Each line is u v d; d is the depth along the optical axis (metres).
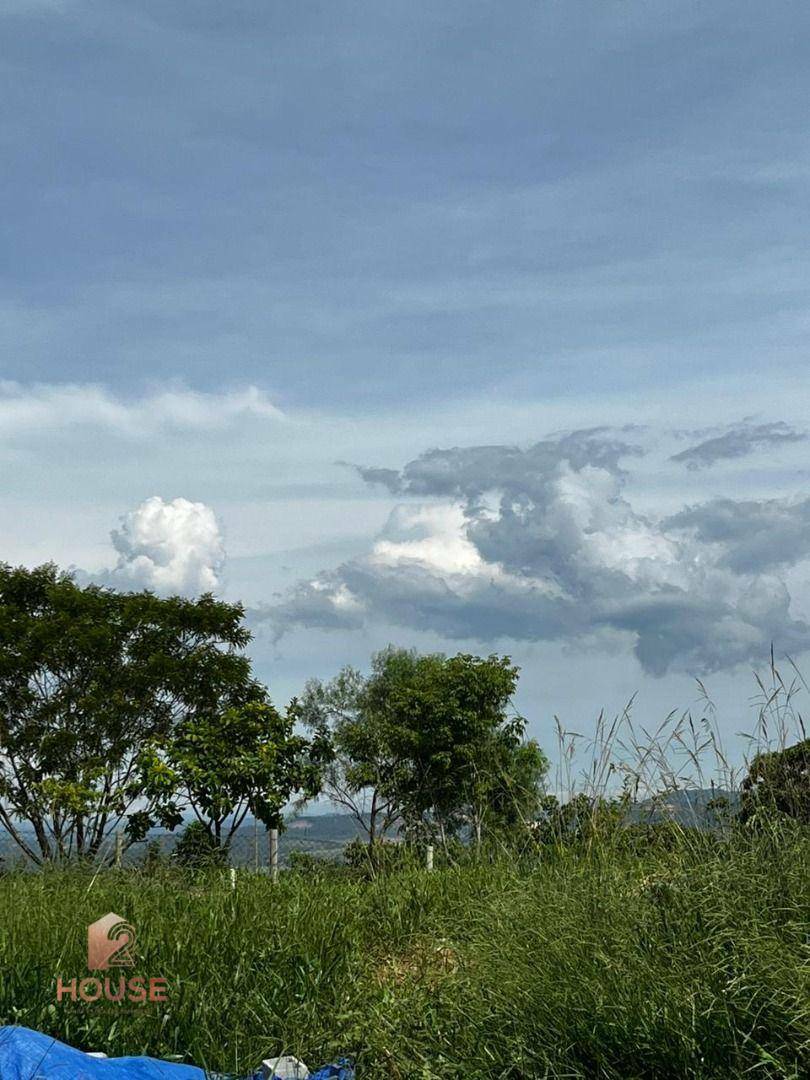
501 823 8.52
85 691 21.48
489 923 6.00
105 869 9.94
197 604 22.69
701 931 5.00
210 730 17.92
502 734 22.98
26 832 21.08
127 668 21.42
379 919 7.74
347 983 6.19
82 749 20.94
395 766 24.55
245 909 7.64
